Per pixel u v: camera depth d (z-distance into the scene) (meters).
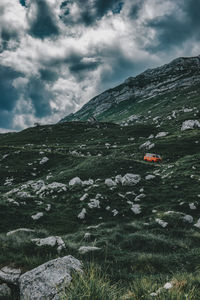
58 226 15.66
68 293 3.24
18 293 4.78
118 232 12.98
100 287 3.23
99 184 26.45
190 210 18.89
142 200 21.78
